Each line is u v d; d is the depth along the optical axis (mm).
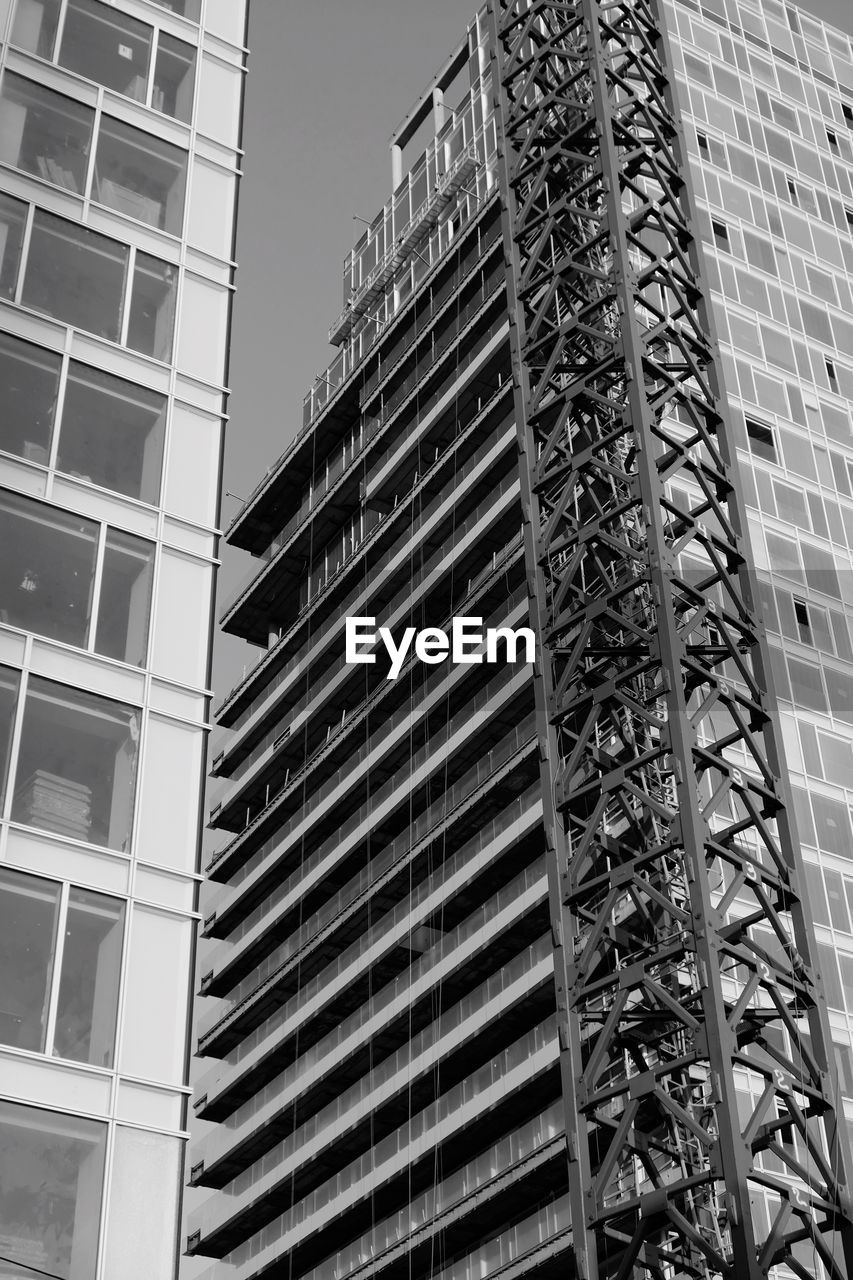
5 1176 23078
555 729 40781
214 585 30438
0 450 29266
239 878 87062
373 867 73812
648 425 42875
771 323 68000
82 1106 24109
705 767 39219
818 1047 35969
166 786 27750
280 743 86938
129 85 35219
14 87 33406
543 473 44531
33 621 27891
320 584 91875
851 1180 46438
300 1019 75062
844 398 68062
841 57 81812
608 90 49438
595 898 47500
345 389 91188
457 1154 62281
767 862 52875
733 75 75562
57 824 26234
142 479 30719
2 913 24984
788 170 74125
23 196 32188
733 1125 32906
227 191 35594
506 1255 55031
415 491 80000
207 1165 79438
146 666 28672
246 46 38094
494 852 63500
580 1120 35406
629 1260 33312
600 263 51094
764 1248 32656
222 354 33406
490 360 77375
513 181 50375
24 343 30641
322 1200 68250
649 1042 37375
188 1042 25594
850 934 52906
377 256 96438
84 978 25188
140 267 33156
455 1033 62719
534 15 53000
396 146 99062
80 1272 23000
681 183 50156
